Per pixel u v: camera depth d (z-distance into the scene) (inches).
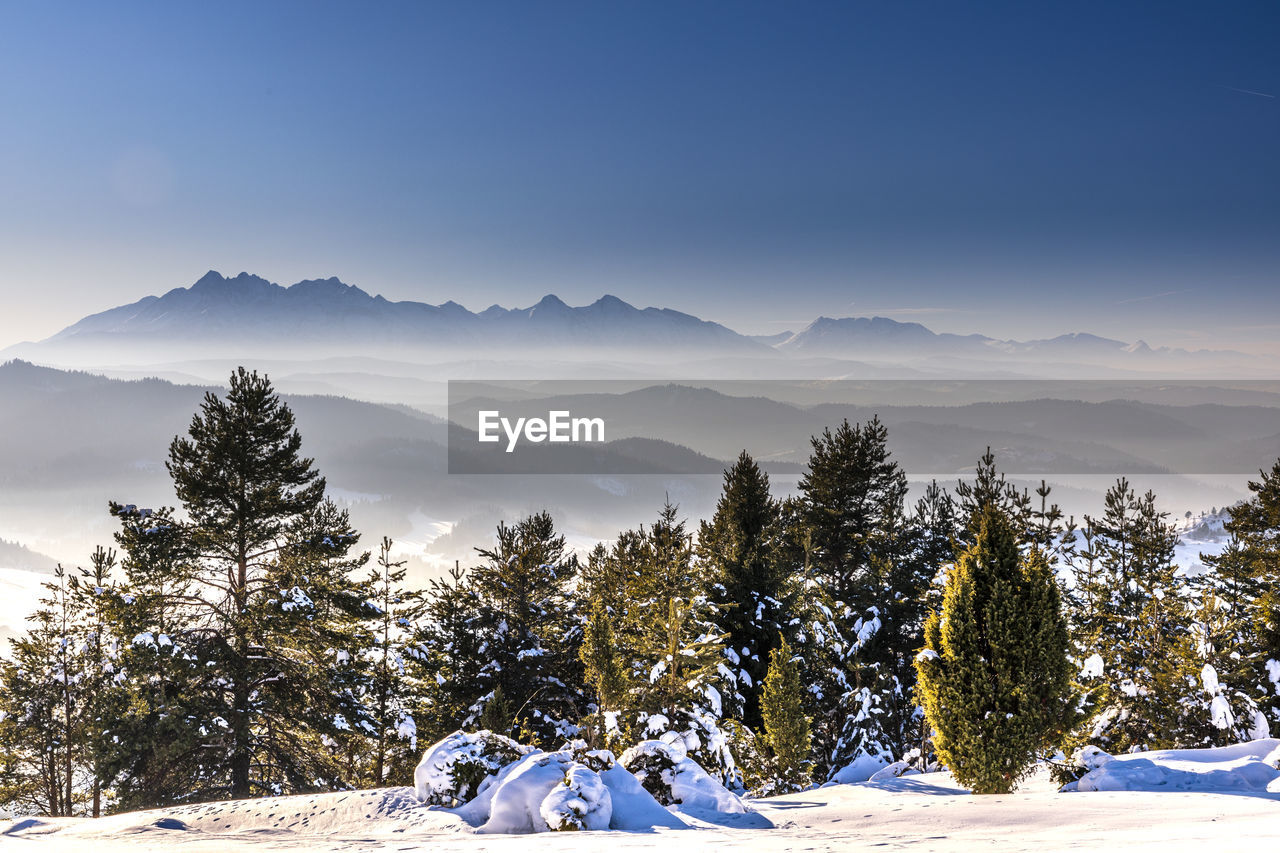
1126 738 936.3
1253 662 1032.8
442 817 393.1
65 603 1279.5
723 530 1513.3
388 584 1376.7
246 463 1125.7
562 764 422.9
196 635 1084.5
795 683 916.6
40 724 1261.1
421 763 434.6
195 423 1146.0
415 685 1311.5
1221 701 889.5
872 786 587.2
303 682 1114.1
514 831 378.9
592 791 391.2
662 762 471.5
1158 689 946.1
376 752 1250.0
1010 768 552.4
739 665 1171.3
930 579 1371.8
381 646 1258.6
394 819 394.9
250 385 1159.6
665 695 935.7
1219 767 517.3
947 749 576.1
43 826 410.0
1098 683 882.1
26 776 1306.6
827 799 525.0
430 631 1342.3
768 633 1196.5
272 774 1117.1
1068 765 537.3
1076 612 1391.5
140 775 1029.2
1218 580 1421.0
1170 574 1392.7
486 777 426.9
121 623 1063.0
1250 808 370.6
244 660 1070.4
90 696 1192.2
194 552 1103.0
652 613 1115.9
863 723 1194.6
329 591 1155.3
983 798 482.6
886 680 1248.2
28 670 1280.8
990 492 1380.4
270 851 305.4
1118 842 283.9
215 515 1143.0
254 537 1136.2
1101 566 1526.8
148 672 1016.9
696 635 1123.3
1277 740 576.1
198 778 1059.9
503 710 1075.3
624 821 399.9
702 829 381.4
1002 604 563.2
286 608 1064.8
